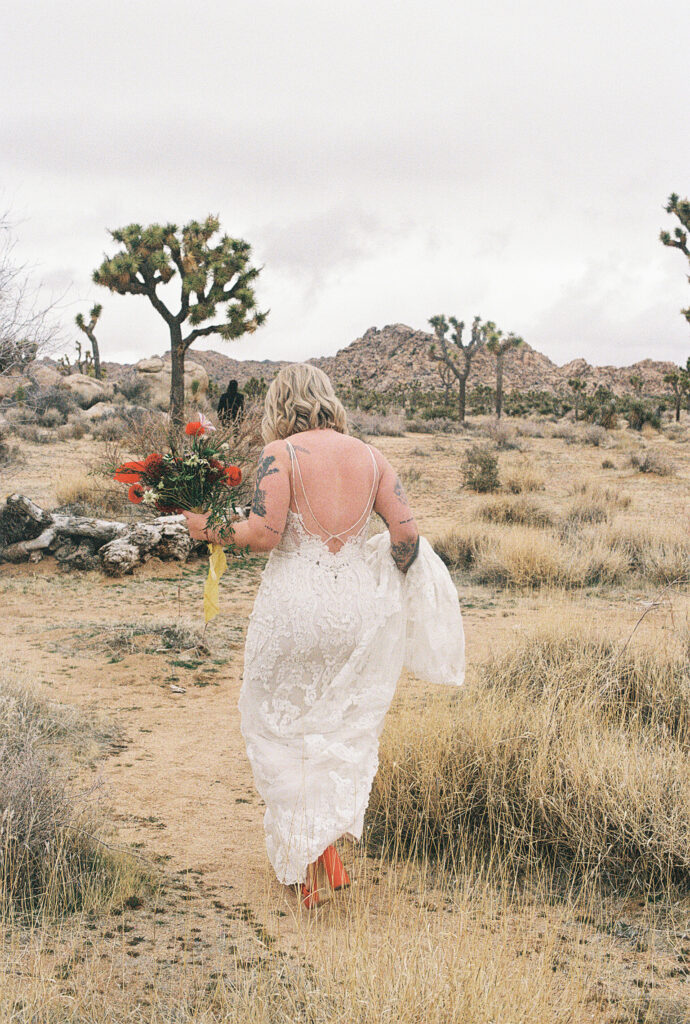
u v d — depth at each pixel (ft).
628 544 40.34
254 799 14.08
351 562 10.50
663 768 12.59
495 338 157.99
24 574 34.01
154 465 11.35
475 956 8.16
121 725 17.54
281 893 10.76
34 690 18.10
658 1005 8.25
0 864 10.21
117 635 24.43
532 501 52.80
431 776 13.24
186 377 142.72
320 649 10.21
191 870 11.36
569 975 8.68
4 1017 7.28
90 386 140.56
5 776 11.61
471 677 20.13
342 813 9.93
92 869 10.91
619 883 11.28
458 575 37.27
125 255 78.43
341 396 259.60
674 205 99.81
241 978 8.32
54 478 57.93
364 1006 7.39
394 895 10.73
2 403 38.65
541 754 13.07
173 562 36.83
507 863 11.71
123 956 8.78
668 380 208.85
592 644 21.08
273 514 10.16
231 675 21.95
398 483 10.82
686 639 21.09
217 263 78.23
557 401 256.93
